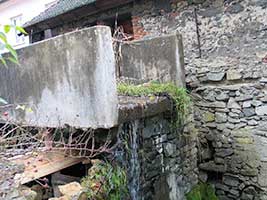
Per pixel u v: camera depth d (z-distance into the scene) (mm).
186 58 5391
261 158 4535
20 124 3303
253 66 4574
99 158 3096
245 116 4641
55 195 3121
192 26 5301
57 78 2988
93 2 6273
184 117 3910
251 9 4555
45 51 3043
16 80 3451
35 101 3256
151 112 3191
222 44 4922
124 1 6184
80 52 2748
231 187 4902
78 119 2863
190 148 4086
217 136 4961
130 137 3117
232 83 4844
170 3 5602
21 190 2529
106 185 2857
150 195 3357
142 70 4234
